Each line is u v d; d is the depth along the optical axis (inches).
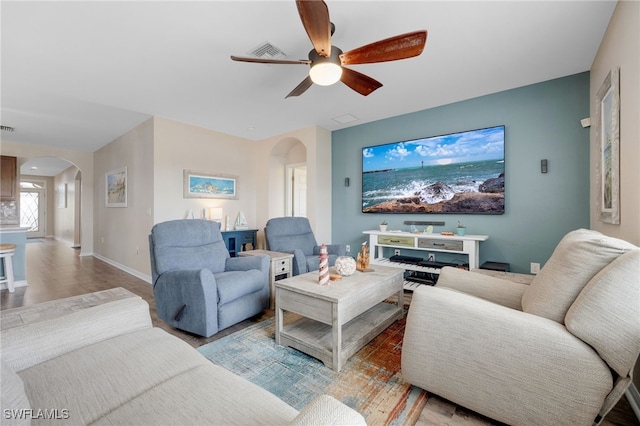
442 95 128.3
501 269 114.1
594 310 41.5
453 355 52.9
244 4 70.7
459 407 56.3
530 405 45.4
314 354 73.4
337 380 65.1
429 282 130.7
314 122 165.9
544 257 116.0
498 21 77.9
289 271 124.0
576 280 47.7
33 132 184.9
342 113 150.6
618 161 71.9
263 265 105.5
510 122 122.6
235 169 193.5
